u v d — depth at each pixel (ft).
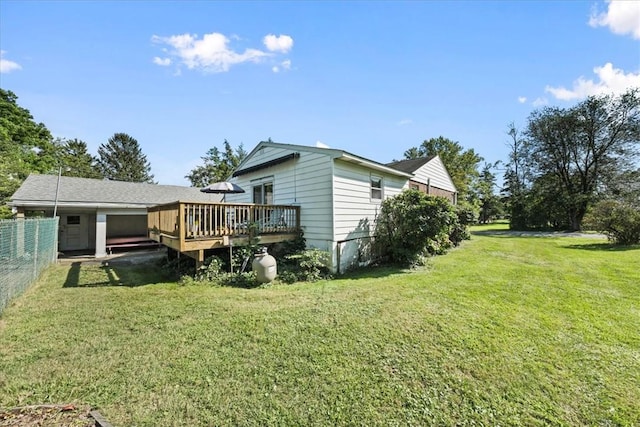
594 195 68.33
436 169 50.67
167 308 14.43
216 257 22.59
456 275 21.57
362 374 8.65
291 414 7.07
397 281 19.95
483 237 53.93
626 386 8.10
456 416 7.03
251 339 10.89
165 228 24.31
